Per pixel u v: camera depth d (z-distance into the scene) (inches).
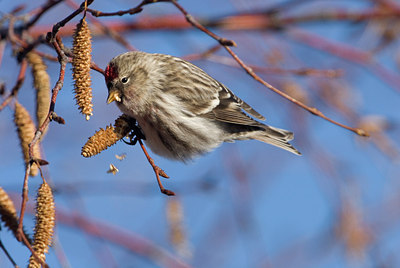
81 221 388.5
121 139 276.8
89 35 244.1
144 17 412.5
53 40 239.1
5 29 309.4
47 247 228.2
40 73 285.0
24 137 271.6
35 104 283.4
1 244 239.8
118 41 366.3
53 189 275.1
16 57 297.9
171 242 375.6
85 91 241.9
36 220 229.0
